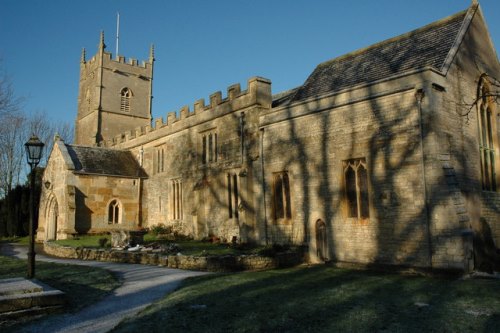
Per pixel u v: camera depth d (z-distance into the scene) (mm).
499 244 16156
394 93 15016
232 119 23781
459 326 7160
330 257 16750
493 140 17672
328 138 17281
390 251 14672
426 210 13719
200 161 26812
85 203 29812
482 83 17438
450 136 14648
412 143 14352
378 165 15320
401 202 14492
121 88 48250
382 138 15281
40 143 12609
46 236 31688
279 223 19250
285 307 8602
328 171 17172
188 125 28125
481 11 18078
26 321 8125
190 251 18453
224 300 9352
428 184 13789
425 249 13680
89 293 10734
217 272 14477
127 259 18078
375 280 12180
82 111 49875
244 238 20984
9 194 38844
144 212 32594
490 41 18719
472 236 13133
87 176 30203
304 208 18047
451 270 12961
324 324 7355
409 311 8219
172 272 14562
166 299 9664
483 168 16719
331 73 20422
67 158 30109
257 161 20938
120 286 11867
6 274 13867
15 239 35562
